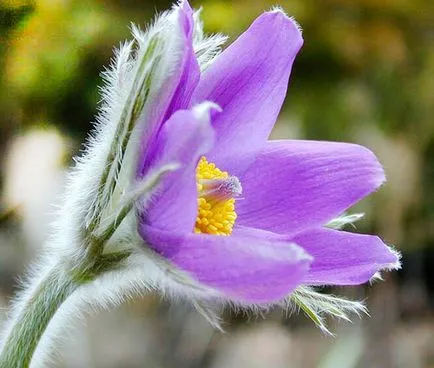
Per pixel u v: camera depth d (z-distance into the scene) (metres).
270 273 0.11
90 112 0.27
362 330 0.34
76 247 0.13
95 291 0.13
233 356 0.33
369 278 0.14
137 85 0.12
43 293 0.13
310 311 0.13
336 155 0.14
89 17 0.27
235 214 0.13
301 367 0.33
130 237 0.13
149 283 0.13
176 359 0.32
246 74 0.14
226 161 0.14
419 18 0.35
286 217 0.14
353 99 0.35
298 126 0.34
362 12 0.35
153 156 0.12
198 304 0.12
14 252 0.27
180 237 0.12
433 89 0.36
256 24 0.14
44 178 0.26
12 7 0.20
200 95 0.14
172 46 0.12
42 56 0.25
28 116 0.26
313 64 0.35
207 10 0.31
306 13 0.34
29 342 0.13
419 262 0.36
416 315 0.36
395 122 0.36
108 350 0.31
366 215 0.35
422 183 0.36
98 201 0.13
